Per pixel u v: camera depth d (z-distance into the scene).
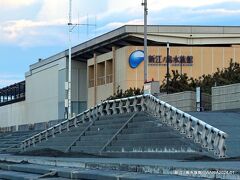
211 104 37.31
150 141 25.64
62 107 88.00
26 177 17.67
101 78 80.19
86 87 88.50
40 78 100.12
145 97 31.25
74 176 16.36
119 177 13.98
